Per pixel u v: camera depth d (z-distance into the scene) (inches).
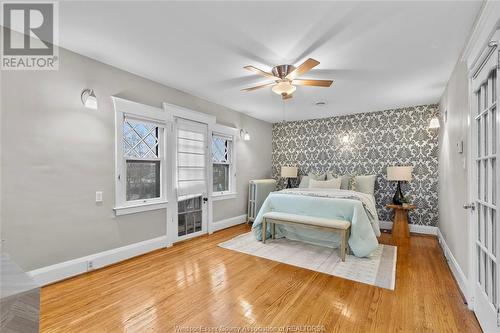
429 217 168.2
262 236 148.0
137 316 72.1
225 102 170.1
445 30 79.0
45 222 90.4
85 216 102.1
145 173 129.0
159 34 84.6
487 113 66.7
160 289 88.3
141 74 121.2
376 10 69.7
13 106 83.0
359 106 175.2
